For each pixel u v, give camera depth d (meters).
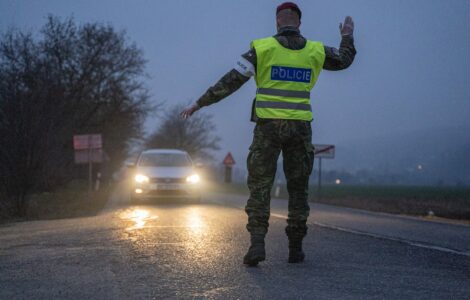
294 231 8.63
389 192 60.25
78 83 59.59
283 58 8.36
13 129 21.75
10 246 11.17
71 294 6.62
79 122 50.53
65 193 39.16
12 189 22.23
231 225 14.84
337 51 8.86
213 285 6.96
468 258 9.77
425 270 8.37
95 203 29.27
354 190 67.50
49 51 58.53
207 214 19.55
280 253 9.73
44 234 13.31
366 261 9.09
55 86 27.69
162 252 9.69
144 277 7.51
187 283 7.09
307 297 6.38
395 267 8.57
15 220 20.69
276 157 8.36
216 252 9.67
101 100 62.78
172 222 15.89
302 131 8.38
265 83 8.34
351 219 18.88
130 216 18.89
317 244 11.29
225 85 8.34
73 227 15.00
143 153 31.39
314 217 19.45
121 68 64.12
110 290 6.78
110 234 12.73
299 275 7.66
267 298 6.30
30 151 22.02
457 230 15.62
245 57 8.30
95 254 9.61
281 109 8.28
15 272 8.09
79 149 42.81
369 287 6.97
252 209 8.27
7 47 39.16
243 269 8.05
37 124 22.12
